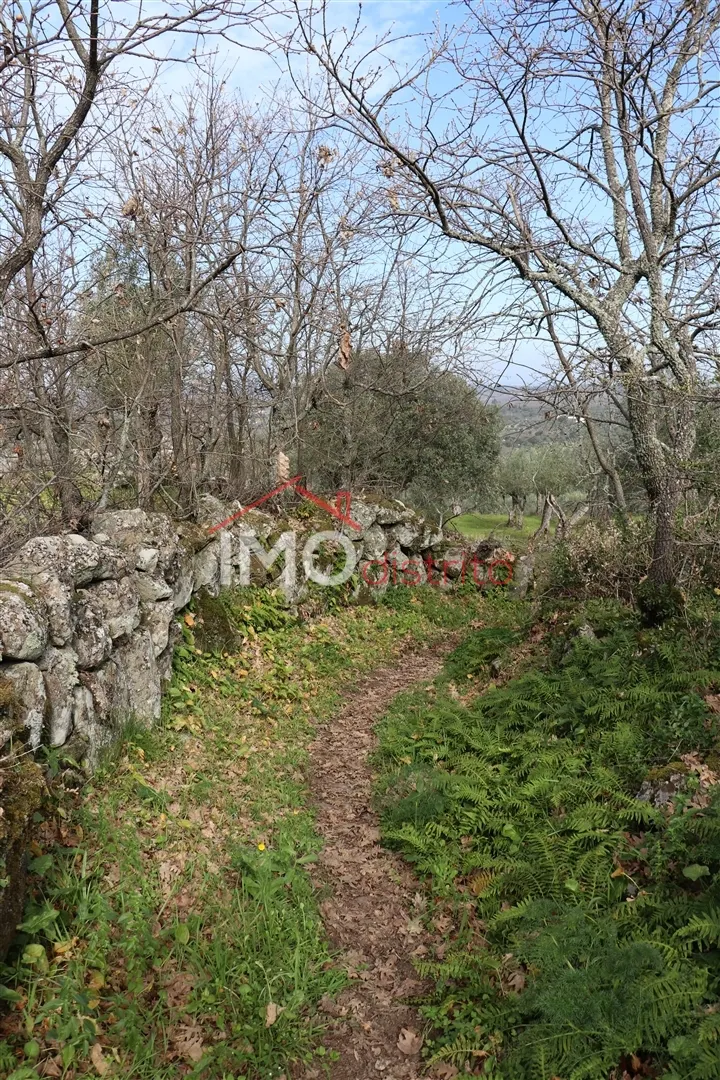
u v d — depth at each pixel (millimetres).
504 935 4609
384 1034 4156
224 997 4090
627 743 5949
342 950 4750
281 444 12852
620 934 4207
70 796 4836
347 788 6914
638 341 7066
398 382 16719
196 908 4633
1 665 4473
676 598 7836
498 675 9102
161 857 4906
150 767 5879
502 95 6312
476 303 6852
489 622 13383
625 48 6270
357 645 11273
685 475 7758
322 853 5719
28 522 7414
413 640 12305
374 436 19203
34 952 3703
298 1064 3896
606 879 4645
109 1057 3496
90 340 6059
